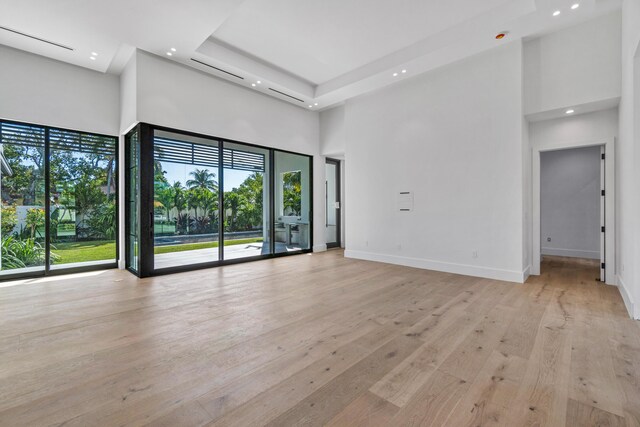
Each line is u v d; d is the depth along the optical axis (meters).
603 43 3.95
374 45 4.76
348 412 1.62
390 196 5.98
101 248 5.33
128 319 2.98
